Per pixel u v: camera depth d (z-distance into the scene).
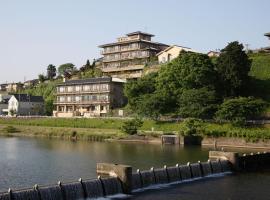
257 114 108.62
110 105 156.38
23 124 152.50
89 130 128.25
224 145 99.94
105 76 178.00
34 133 136.88
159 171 52.91
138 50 180.00
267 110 114.56
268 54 148.75
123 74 180.88
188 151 87.50
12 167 64.44
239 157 64.69
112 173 48.31
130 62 181.88
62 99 173.25
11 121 157.50
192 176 57.22
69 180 54.41
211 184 53.44
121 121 129.50
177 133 106.88
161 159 74.56
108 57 191.25
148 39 189.88
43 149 91.12
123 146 98.69
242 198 46.44
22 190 39.03
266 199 46.19
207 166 60.06
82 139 119.75
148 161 71.88
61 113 171.25
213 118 111.25
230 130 101.69
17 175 57.62
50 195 40.84
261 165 69.38
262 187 52.09
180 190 49.53
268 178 58.19
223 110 104.38
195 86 120.75
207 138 102.44
